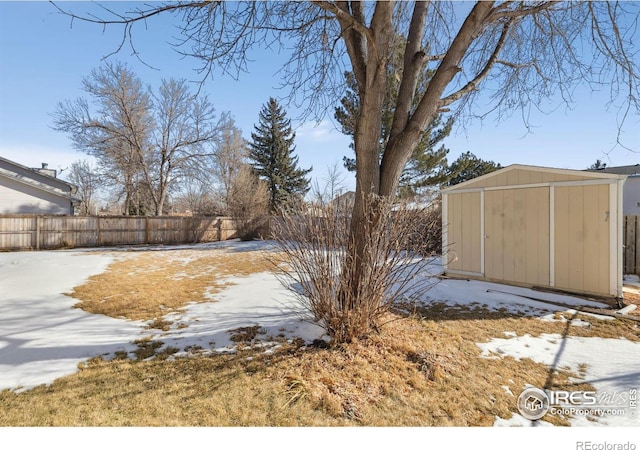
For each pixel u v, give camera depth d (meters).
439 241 7.46
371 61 3.58
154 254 11.86
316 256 3.44
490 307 5.06
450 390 2.65
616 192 5.21
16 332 3.71
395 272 3.67
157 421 2.17
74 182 32.12
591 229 5.45
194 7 3.75
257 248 14.23
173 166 21.64
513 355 3.38
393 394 2.56
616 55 4.35
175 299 5.29
